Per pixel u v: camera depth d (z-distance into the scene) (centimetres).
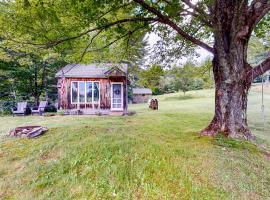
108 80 1655
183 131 736
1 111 1764
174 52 912
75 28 639
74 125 791
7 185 382
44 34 621
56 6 560
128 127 764
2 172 424
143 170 398
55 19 578
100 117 1249
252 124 1036
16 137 635
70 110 1609
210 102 2353
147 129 742
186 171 400
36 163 444
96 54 841
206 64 1127
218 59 605
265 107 1742
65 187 365
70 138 576
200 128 804
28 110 1653
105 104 1659
